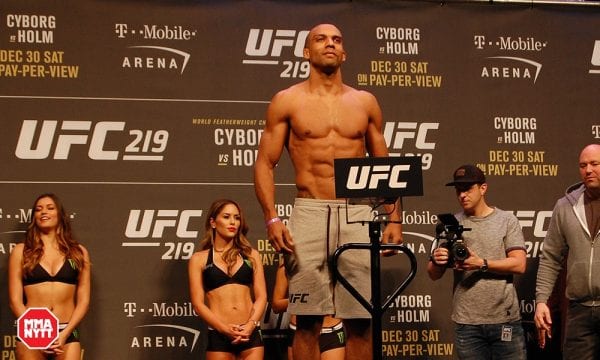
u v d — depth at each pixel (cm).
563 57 652
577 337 527
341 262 471
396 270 627
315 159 479
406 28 639
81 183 601
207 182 613
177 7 618
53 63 604
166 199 609
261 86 622
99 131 605
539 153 644
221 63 620
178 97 614
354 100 491
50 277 562
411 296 626
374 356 404
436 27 642
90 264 596
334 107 485
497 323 532
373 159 410
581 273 523
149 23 614
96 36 609
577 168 647
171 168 611
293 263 472
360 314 469
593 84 653
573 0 667
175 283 607
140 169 608
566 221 532
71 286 568
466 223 550
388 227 490
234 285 568
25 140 597
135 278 603
